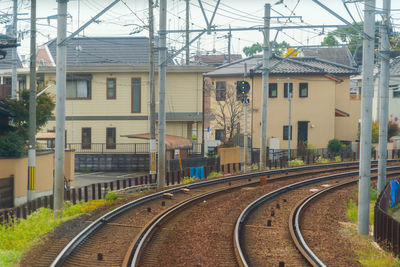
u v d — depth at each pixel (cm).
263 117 11094
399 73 17912
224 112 18138
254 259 3838
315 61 18825
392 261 3869
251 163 13600
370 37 5059
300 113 17575
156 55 16125
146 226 4769
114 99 14325
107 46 16750
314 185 8838
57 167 5841
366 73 5125
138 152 14150
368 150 5134
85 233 4506
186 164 12181
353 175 10456
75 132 14412
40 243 4325
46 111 9006
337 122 18750
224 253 4006
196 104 14100
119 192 7738
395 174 10531
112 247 4178
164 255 3941
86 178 11738
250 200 6900
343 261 3803
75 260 3800
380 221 4634
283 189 7856
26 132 8712
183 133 14212
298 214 5484
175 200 6875
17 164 7744
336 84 18700
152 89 10056
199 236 4606
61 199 5866
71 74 14225
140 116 14288
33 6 7556
